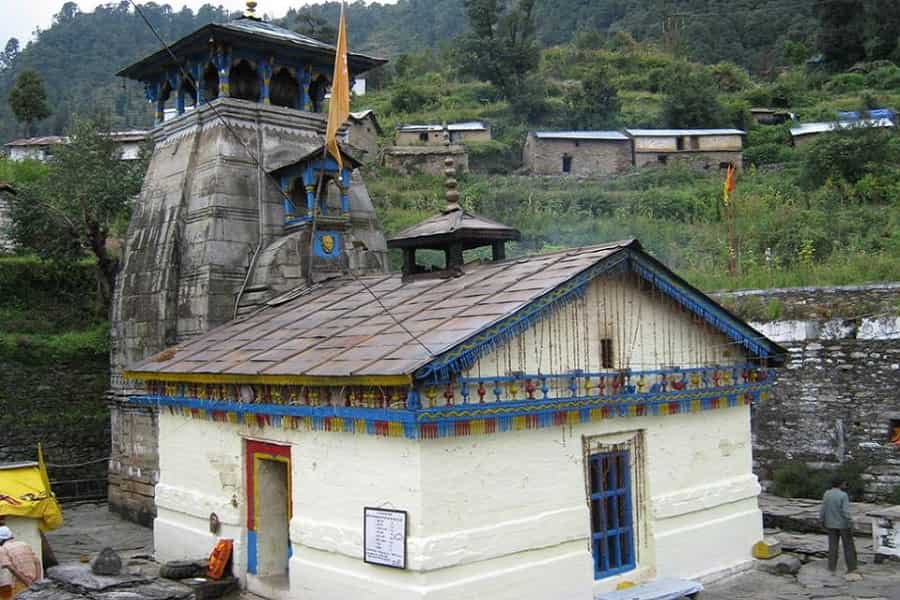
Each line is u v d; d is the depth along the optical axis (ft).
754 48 293.02
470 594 30.58
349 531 32.58
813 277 72.38
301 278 50.49
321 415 33.22
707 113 190.70
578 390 34.47
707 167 168.55
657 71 241.76
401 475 30.63
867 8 225.97
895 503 54.34
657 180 153.17
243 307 50.08
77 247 84.48
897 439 55.83
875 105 187.73
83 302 85.05
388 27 453.17
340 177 44.96
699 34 296.30
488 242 42.47
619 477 37.40
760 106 207.31
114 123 112.68
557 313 34.30
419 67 274.16
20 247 90.02
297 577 35.09
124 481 55.72
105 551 36.76
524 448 33.22
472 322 31.89
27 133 205.57
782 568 41.47
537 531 33.04
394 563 30.32
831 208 114.83
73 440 70.33
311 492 34.83
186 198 53.16
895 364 56.39
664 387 38.11
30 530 39.86
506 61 219.00
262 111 55.06
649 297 38.27
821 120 181.57
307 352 36.09
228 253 50.67
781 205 120.16
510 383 32.01
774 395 61.11
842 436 57.82
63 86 354.54
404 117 213.25
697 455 40.63
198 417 41.98
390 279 45.29
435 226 42.29
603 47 293.43
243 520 38.88
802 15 297.94
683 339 39.83
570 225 124.16
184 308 50.90
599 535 36.22
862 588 38.55
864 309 59.47
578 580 34.14
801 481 57.72
